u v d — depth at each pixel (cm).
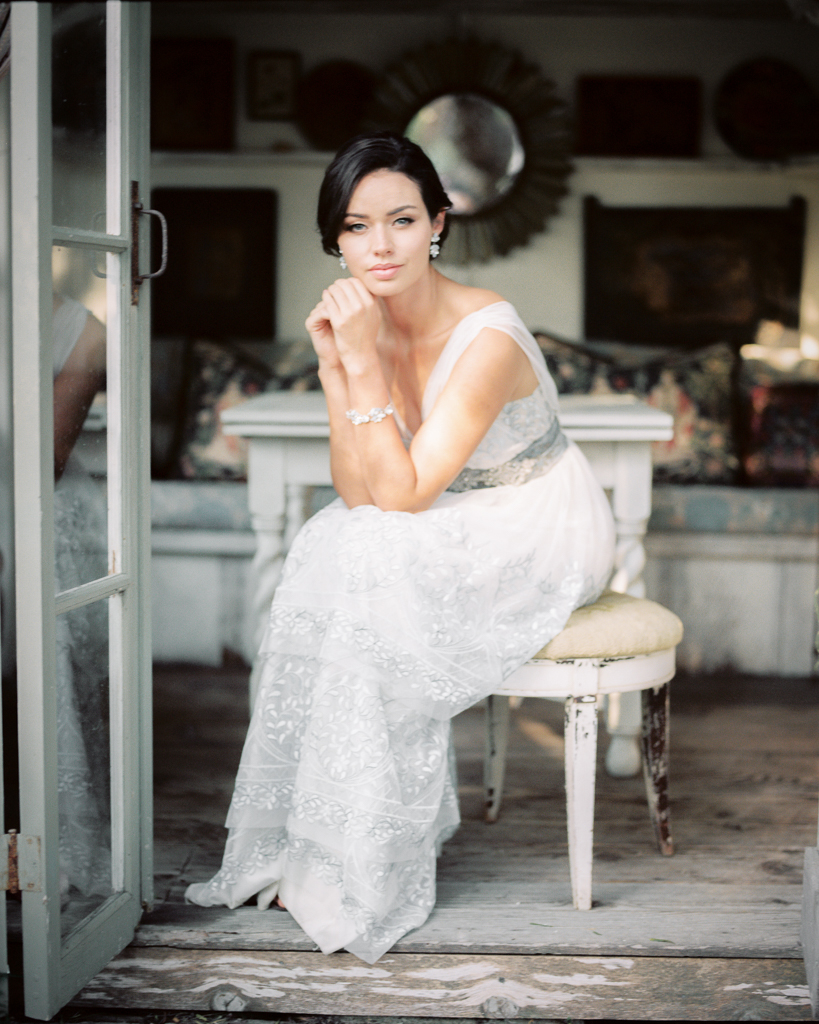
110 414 195
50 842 175
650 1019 191
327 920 196
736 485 423
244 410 282
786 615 396
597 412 281
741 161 485
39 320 164
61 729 181
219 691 377
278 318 502
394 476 198
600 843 245
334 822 191
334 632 192
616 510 283
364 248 199
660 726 235
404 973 193
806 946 191
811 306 490
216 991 193
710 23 481
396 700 194
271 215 493
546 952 195
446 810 220
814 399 442
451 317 216
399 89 486
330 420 218
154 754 310
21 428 166
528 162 486
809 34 480
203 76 488
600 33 483
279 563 290
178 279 498
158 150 491
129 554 198
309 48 487
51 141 167
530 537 214
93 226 187
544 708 367
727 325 489
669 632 215
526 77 482
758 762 306
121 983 193
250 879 205
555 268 496
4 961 181
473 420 201
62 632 179
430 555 200
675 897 215
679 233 488
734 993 192
